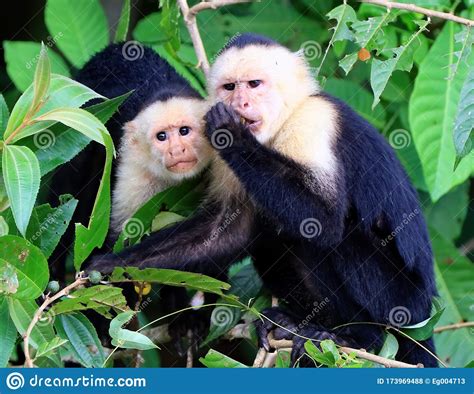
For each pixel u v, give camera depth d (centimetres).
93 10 746
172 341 620
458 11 669
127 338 421
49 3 742
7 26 877
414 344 576
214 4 588
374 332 569
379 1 527
